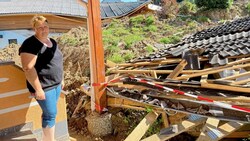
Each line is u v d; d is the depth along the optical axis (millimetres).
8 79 3416
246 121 4496
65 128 4094
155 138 4902
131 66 7738
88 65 9836
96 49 6527
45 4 18359
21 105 3570
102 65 6727
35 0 18500
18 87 3520
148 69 7086
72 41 12430
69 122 7820
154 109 5816
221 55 6238
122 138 6523
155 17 16375
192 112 5105
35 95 2973
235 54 6117
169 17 17562
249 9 19156
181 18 16688
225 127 4625
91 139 6781
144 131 5328
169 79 5938
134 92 6367
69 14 17531
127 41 11273
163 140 4863
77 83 9211
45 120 3150
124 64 7922
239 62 5758
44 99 2992
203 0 18438
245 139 4996
